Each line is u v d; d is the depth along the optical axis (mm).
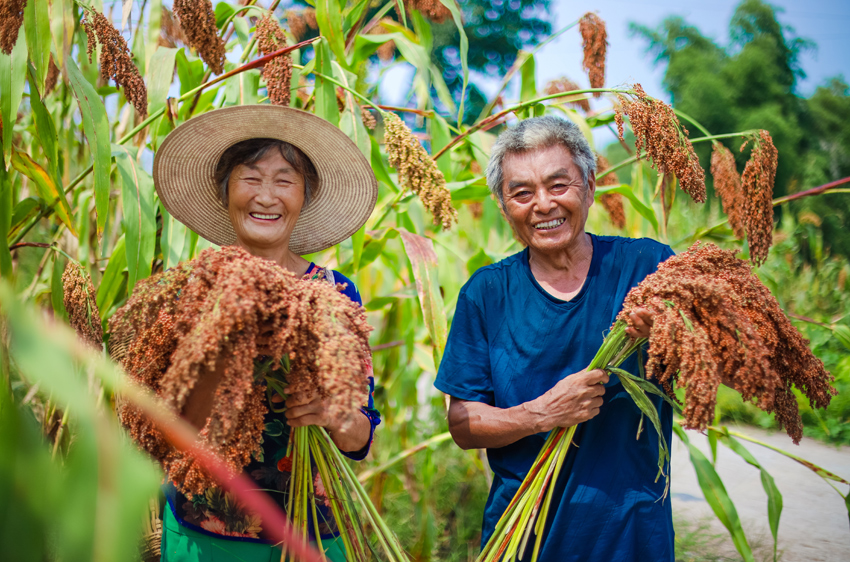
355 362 1046
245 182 1533
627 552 1528
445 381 1729
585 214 1670
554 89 3242
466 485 3281
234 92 2350
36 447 240
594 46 2723
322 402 1195
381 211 2699
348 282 1684
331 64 2289
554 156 1602
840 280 5859
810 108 13625
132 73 1766
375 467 2949
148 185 1996
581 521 1544
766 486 2484
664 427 1621
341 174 1713
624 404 1574
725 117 13086
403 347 3197
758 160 2062
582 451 1575
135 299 1171
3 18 1556
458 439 1711
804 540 3053
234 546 1419
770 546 2980
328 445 1380
